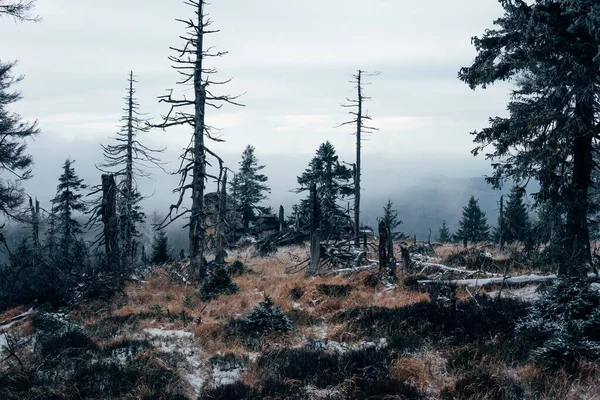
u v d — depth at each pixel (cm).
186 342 1297
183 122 2212
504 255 2162
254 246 3816
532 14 1584
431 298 1487
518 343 1053
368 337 1246
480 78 1734
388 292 1769
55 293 1850
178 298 1853
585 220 1638
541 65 1664
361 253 2358
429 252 2555
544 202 1698
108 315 1627
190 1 2155
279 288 1883
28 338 1395
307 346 1208
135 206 3741
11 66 2647
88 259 2092
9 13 1772
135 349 1205
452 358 1034
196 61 2186
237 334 1317
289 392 948
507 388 867
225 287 1892
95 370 1062
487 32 1767
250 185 5350
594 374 871
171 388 984
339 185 4441
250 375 1060
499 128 1767
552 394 843
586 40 1598
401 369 986
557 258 1598
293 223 4788
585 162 1666
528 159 1695
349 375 990
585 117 1611
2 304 1861
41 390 990
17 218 2864
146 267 2459
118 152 3034
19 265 2111
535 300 1305
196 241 2269
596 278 1294
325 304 1611
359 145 3484
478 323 1208
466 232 6600
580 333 964
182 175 2245
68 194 4103
